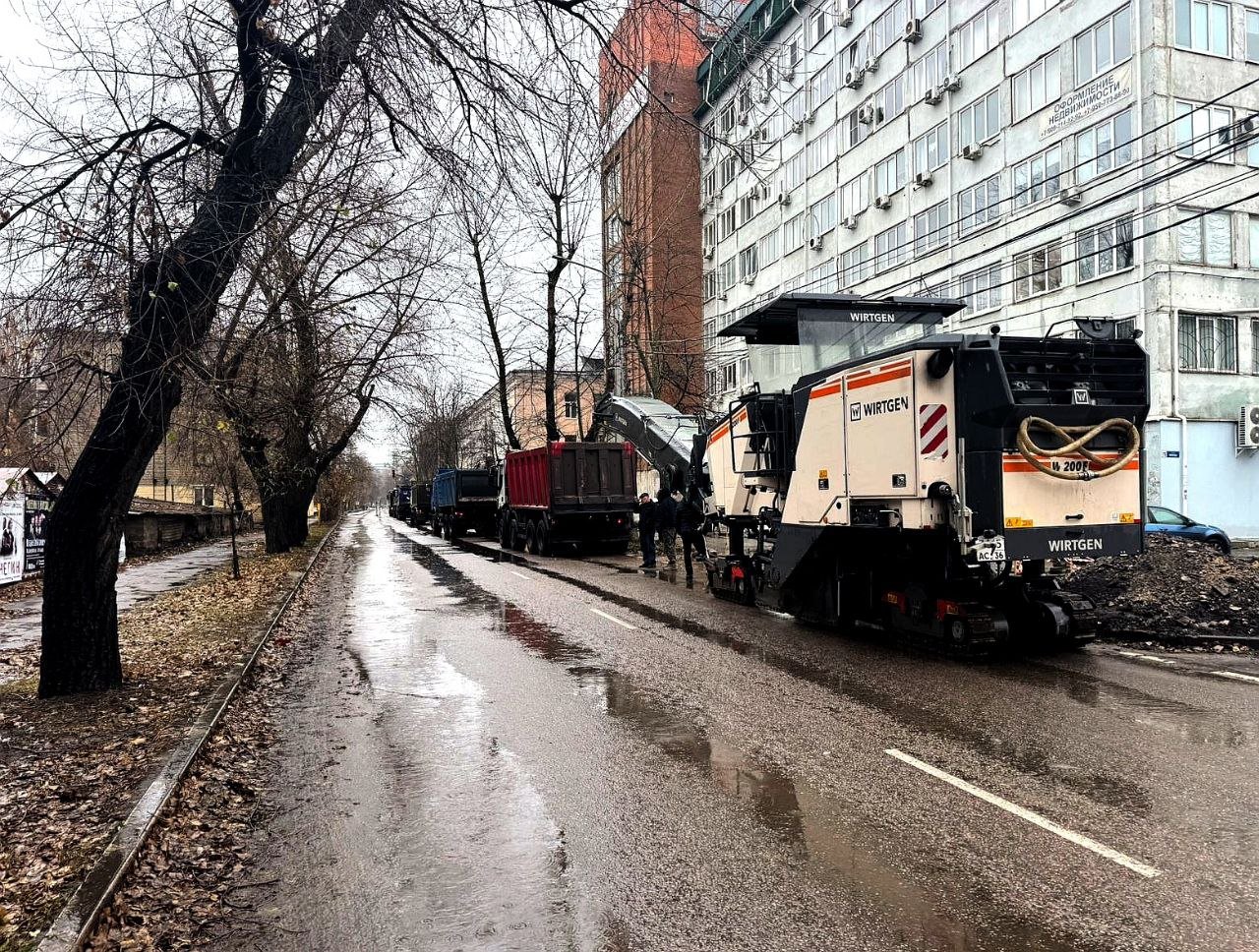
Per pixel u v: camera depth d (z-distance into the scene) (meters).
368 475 109.31
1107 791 5.18
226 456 16.28
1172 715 6.77
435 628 12.08
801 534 10.78
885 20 33.62
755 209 42.53
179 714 7.19
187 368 7.51
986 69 28.95
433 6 7.39
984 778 5.46
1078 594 9.44
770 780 5.55
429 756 6.27
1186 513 24.27
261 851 4.69
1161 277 23.95
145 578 19.94
